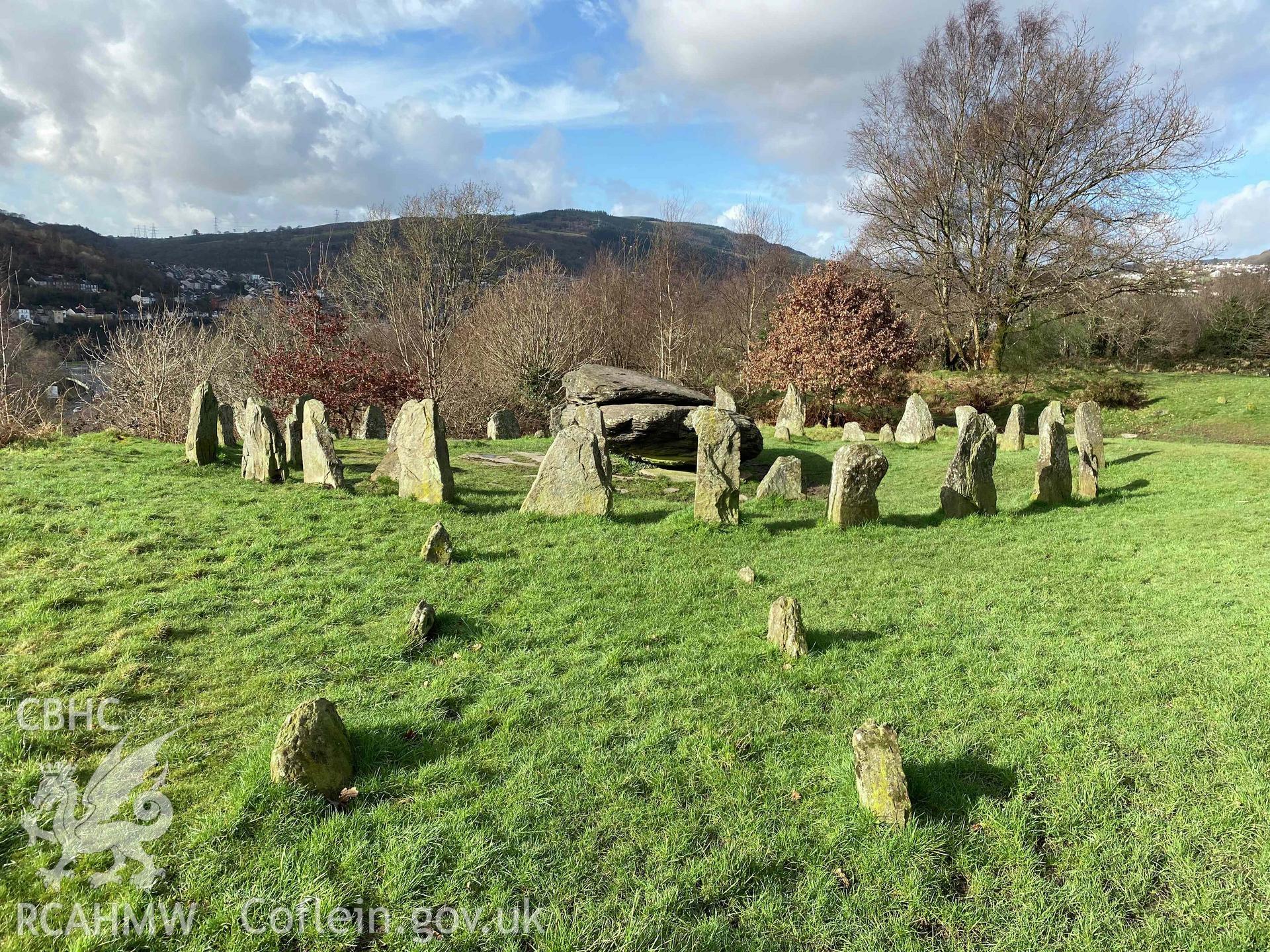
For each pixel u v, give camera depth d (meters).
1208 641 6.67
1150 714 5.34
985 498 12.50
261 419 12.41
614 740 5.16
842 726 5.37
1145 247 30.50
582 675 6.16
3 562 7.95
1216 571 8.80
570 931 3.49
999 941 3.46
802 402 27.53
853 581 8.94
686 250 58.91
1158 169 29.95
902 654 6.65
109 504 10.29
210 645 6.48
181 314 27.23
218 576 8.09
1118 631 7.08
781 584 8.77
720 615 7.69
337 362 26.73
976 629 7.29
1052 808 4.35
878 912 3.64
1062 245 31.72
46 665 5.92
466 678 6.07
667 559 9.61
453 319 42.84
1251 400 29.50
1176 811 4.29
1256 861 3.86
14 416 16.36
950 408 34.62
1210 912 3.59
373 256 45.22
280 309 33.41
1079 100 30.84
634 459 19.83
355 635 6.85
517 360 35.44
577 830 4.20
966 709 5.55
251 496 11.25
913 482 17.36
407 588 8.12
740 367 41.97
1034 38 32.50
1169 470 15.41
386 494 12.04
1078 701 5.61
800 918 3.60
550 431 29.23
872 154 36.22
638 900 3.69
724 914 3.63
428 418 11.79
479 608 7.66
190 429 13.58
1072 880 3.82
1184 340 44.88
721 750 5.01
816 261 41.25
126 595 7.32
